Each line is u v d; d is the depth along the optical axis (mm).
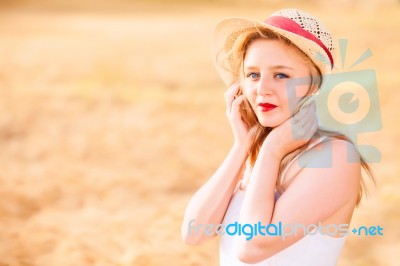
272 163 2057
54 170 8383
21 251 5137
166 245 5027
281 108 2055
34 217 6227
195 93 15008
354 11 40781
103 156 9297
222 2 56031
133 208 6480
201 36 28328
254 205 2033
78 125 11609
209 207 2330
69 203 6746
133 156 9148
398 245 5160
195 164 8633
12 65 19641
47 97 14336
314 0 48438
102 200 6840
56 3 51125
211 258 4852
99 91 15070
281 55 2039
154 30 31750
